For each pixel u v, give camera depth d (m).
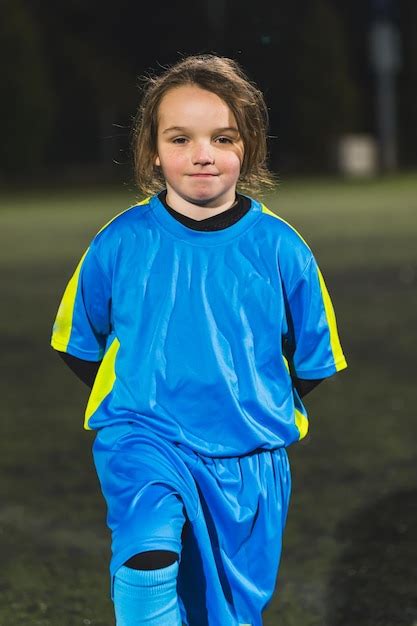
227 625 4.09
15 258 24.86
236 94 4.06
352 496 7.46
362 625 5.44
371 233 28.30
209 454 4.04
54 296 18.41
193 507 3.96
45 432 9.54
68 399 10.90
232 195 4.18
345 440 9.01
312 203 40.19
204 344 4.05
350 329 14.49
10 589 5.99
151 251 4.12
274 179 4.43
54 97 65.81
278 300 4.12
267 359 4.12
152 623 3.68
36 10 70.69
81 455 8.77
